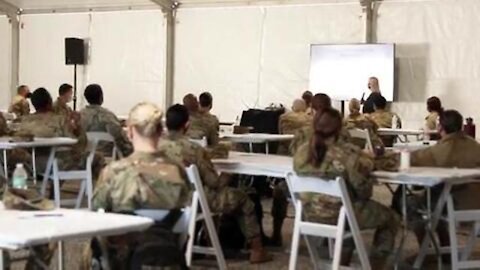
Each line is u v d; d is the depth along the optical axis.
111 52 12.90
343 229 4.00
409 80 10.70
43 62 13.51
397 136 9.85
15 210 2.90
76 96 13.12
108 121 6.72
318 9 11.28
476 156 4.76
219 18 12.06
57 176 6.19
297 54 11.47
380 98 9.94
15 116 10.20
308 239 4.49
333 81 10.99
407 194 4.82
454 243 4.33
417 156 4.79
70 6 13.20
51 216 2.75
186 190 3.12
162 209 3.01
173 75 12.46
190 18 12.29
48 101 6.67
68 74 13.30
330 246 4.92
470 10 10.35
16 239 2.27
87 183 6.36
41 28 13.50
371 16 10.91
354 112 9.14
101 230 2.46
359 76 10.80
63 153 6.30
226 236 5.40
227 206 4.89
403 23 10.73
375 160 4.33
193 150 4.58
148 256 2.68
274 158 5.15
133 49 12.72
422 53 10.62
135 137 3.15
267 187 7.29
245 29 11.86
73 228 2.46
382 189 8.94
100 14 12.97
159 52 12.50
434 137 8.38
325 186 4.02
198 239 5.20
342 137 4.24
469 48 10.37
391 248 4.39
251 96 11.84
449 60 10.48
